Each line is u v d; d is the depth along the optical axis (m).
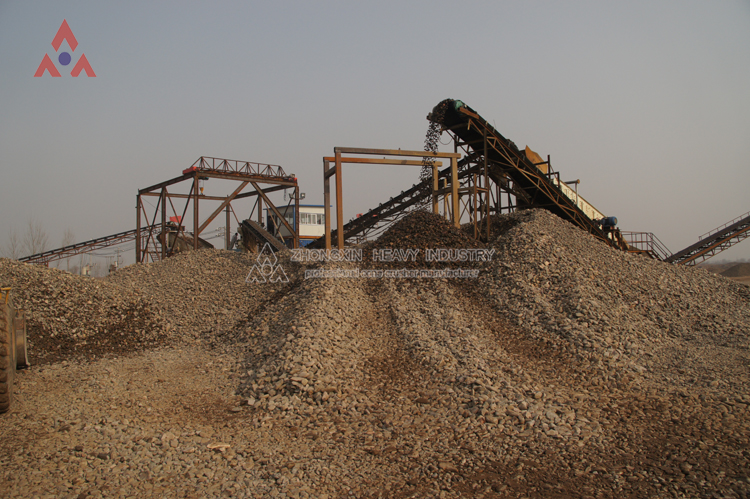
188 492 5.21
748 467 5.93
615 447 6.65
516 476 5.83
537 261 14.67
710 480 5.64
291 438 7.00
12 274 13.98
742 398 8.31
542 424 7.32
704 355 11.02
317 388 8.51
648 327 12.60
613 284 14.57
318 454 6.44
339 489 5.50
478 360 9.56
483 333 11.41
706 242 29.36
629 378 9.41
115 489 5.11
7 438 5.95
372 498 5.30
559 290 13.33
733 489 5.39
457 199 20.30
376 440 6.94
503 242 16.55
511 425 7.37
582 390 8.88
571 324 11.36
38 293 13.54
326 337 10.44
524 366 9.84
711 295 15.88
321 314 11.41
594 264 15.66
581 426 7.33
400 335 11.20
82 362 11.33
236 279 18.53
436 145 21.66
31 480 5.03
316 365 9.21
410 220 18.70
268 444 6.75
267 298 15.69
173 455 6.10
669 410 7.98
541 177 23.12
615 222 26.39
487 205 21.09
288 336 10.34
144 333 13.91
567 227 19.28
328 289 13.06
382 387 8.98
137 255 35.69
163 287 18.98
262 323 12.83
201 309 16.25
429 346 10.30
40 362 10.95
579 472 5.92
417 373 9.42
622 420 7.59
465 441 6.87
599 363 9.79
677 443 6.72
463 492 5.46
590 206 28.00
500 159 22.84
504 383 8.74
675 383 9.29
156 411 7.86
